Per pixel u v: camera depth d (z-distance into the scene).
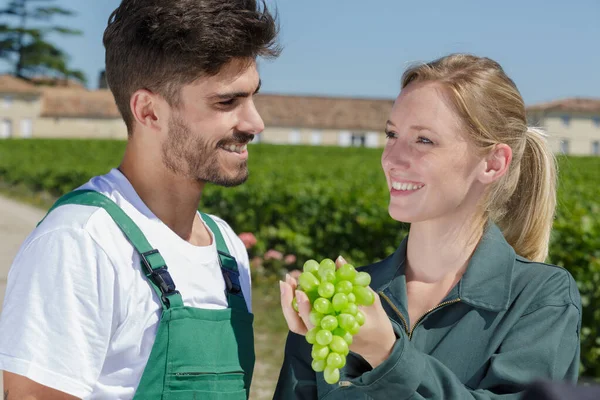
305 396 2.21
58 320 1.85
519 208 2.36
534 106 80.19
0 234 15.62
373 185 14.70
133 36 2.00
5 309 1.90
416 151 2.04
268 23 2.03
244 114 2.06
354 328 1.70
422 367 1.79
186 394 1.95
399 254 2.23
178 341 1.96
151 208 2.11
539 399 0.78
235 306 2.16
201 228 2.29
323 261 1.83
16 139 54.62
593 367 6.66
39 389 1.84
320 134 78.62
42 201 23.81
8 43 95.38
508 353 1.91
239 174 2.11
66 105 77.38
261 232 11.62
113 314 1.93
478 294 2.02
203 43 1.93
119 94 2.09
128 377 1.95
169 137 2.04
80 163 29.70
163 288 1.97
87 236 1.91
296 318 1.83
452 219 2.11
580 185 17.50
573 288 2.04
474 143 2.03
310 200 11.77
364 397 2.01
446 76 2.04
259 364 6.85
